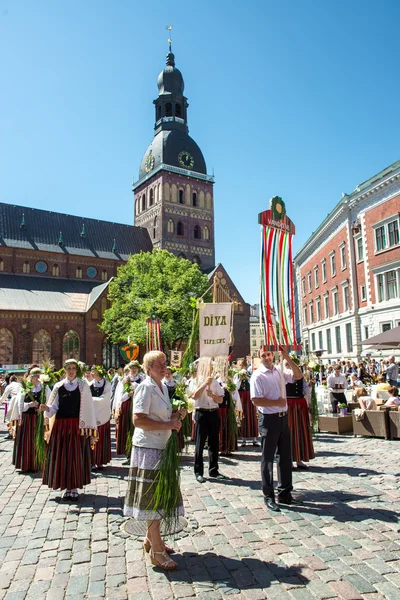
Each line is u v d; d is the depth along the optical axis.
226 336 8.43
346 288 40.38
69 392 8.00
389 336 16.86
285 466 7.24
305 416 9.72
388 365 26.52
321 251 47.97
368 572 4.78
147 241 72.75
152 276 50.06
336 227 42.00
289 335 7.82
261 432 7.27
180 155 72.94
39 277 61.03
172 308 45.25
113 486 8.80
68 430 7.92
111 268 66.94
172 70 75.69
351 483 8.26
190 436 13.99
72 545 5.77
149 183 74.12
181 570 4.96
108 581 4.76
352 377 24.44
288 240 8.27
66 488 7.73
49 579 4.84
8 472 10.50
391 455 10.70
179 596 4.41
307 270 54.72
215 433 9.21
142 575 4.88
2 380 38.28
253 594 4.41
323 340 47.53
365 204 35.91
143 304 47.22
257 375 7.25
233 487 8.34
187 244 71.75
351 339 38.72
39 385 10.51
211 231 74.44
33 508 7.47
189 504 7.31
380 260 33.78
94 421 7.98
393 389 14.30
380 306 33.66
